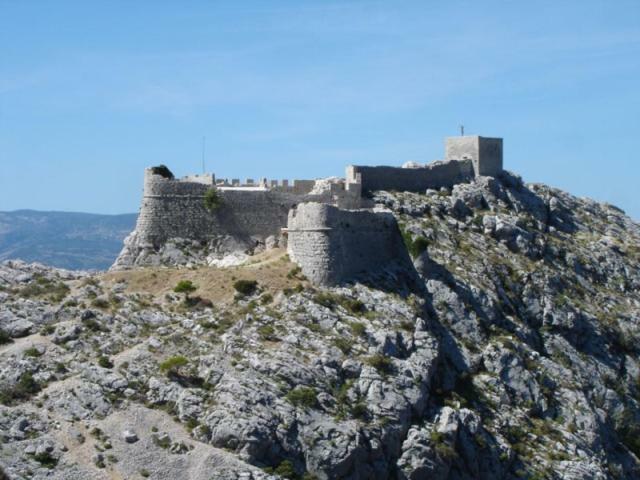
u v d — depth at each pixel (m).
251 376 144.50
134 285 165.62
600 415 181.12
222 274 167.00
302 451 139.62
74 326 152.12
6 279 163.75
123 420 137.12
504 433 163.38
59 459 130.75
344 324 158.88
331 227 169.00
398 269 179.00
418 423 152.62
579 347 195.62
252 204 185.25
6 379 142.00
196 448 134.50
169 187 183.12
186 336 152.75
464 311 179.00
